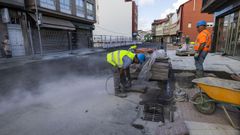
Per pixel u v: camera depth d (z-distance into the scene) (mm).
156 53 7645
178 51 12094
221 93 2801
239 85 3018
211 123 2781
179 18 38219
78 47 23172
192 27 35875
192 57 10914
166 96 4059
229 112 3141
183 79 4590
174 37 48125
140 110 3381
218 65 7164
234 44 9422
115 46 28281
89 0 24688
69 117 3139
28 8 14422
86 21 24203
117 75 4410
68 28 19047
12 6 12719
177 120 2914
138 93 4363
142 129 2701
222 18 11711
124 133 2598
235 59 8695
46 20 16234
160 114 3184
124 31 46750
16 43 13727
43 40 16562
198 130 2582
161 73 5070
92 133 2609
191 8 35312
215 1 9000
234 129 2590
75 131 2670
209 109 3051
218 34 12516
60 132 2646
